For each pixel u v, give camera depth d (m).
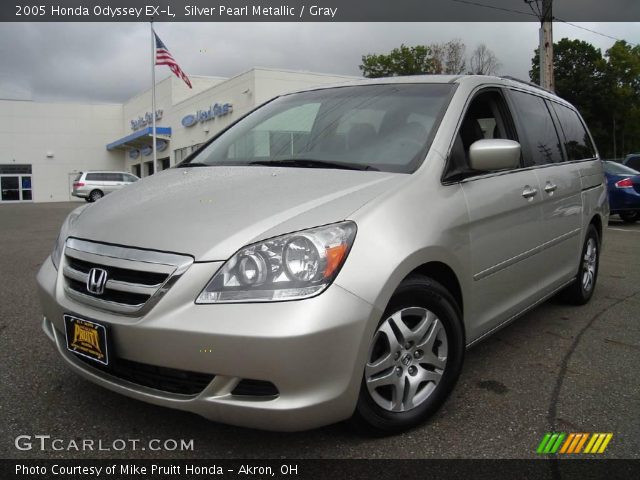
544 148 3.70
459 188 2.65
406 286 2.27
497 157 2.61
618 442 2.38
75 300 2.31
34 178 40.50
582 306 4.61
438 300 2.42
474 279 2.70
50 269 2.57
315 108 3.35
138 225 2.29
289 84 24.30
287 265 1.99
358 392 2.10
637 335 3.86
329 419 2.05
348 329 2.00
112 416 2.51
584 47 46.59
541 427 2.49
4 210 21.31
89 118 41.91
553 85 15.34
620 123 47.72
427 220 2.37
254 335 1.90
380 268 2.11
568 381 3.03
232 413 1.99
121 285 2.13
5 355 3.28
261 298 1.95
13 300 4.67
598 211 4.54
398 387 2.33
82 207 2.95
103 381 2.23
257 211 2.22
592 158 4.69
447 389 2.52
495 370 3.18
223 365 1.94
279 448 2.27
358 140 2.89
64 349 2.45
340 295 2.00
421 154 2.62
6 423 2.45
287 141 3.15
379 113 3.02
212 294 1.99
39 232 10.89
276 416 1.95
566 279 4.04
